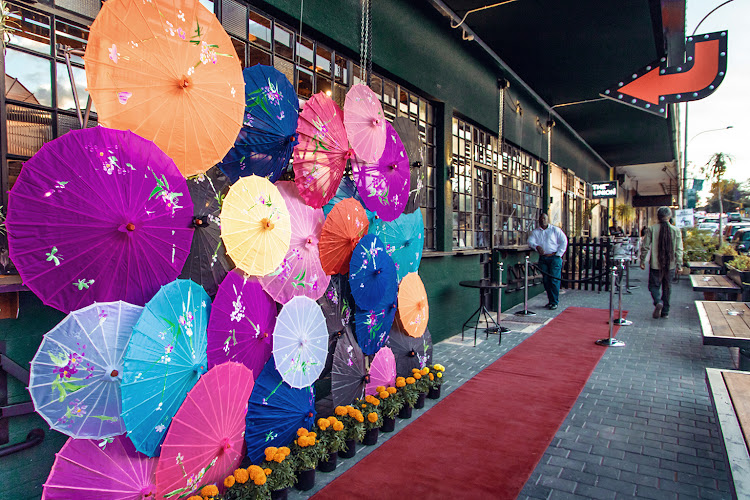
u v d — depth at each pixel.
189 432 2.33
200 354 2.46
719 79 6.55
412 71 5.68
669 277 8.24
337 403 3.54
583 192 17.05
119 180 2.08
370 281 3.91
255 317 2.85
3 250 2.10
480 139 8.22
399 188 4.48
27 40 2.29
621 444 3.44
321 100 3.46
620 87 7.10
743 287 6.71
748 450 2.06
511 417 3.93
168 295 2.28
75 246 1.97
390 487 2.85
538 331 7.33
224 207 2.63
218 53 2.59
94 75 2.05
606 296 11.32
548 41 7.25
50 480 1.94
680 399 4.36
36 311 2.21
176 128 2.38
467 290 7.50
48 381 1.90
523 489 2.84
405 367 4.46
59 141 1.91
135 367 2.09
